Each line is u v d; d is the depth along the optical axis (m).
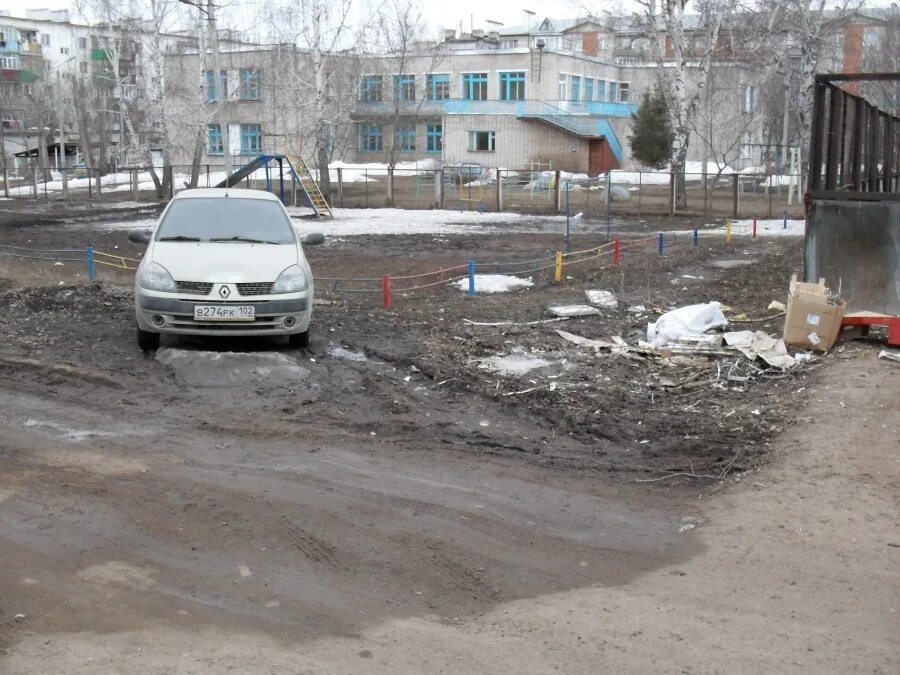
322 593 4.68
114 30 46.09
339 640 4.20
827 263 10.71
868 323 10.03
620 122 68.25
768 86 52.44
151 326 9.31
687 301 14.17
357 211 38.66
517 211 38.91
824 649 4.18
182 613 4.41
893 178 15.74
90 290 13.60
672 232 29.47
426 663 4.01
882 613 4.53
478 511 5.87
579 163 63.69
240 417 7.76
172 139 60.38
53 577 4.75
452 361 9.72
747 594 4.75
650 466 6.81
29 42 92.19
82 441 7.00
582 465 6.81
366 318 12.08
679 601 4.68
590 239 26.55
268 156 36.31
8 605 4.41
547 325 11.88
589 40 80.56
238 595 4.62
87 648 4.04
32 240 24.72
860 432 7.26
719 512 5.92
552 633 4.31
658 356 9.93
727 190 52.62
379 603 4.60
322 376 9.07
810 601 4.66
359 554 5.16
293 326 9.53
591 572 5.04
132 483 6.14
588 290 15.09
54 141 72.94
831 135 10.71
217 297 9.21
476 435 7.43
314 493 6.08
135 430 7.32
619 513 5.92
